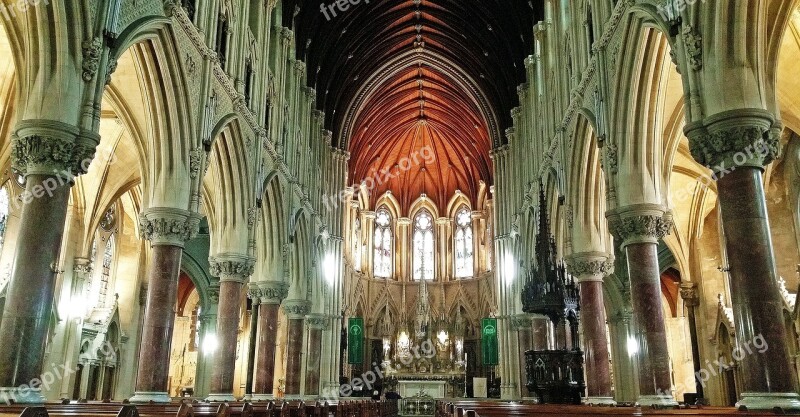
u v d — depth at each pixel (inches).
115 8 530.0
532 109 1299.2
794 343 869.8
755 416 309.9
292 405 498.0
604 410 428.5
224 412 266.8
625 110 668.7
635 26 624.4
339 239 1696.6
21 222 464.4
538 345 1248.2
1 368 438.9
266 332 1032.2
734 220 437.4
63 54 480.7
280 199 1066.7
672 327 1485.0
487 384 1796.3
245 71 916.6
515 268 1483.8
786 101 819.4
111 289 1221.7
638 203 651.5
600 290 856.9
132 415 207.3
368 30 1644.9
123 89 728.3
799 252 965.2
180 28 657.6
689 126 473.4
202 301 1395.2
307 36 1359.5
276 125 1088.2
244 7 898.1
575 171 883.4
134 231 1268.5
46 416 172.4
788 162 986.1
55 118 472.4
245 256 855.1
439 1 1599.4
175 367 1590.8
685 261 1178.6
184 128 677.3
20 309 448.1
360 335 1903.3
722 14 460.4
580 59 887.1
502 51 1569.9
